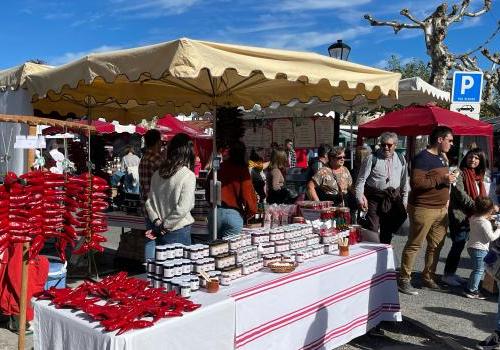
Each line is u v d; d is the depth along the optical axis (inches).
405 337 182.4
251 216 191.2
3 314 176.6
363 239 193.9
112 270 263.4
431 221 222.1
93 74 148.3
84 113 291.6
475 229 226.8
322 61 158.1
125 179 296.4
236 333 121.0
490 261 168.7
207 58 129.7
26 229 133.6
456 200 242.4
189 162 167.0
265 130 426.9
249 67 137.8
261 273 142.6
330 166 250.1
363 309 170.1
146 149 220.8
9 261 165.8
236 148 189.5
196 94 243.3
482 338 180.7
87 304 108.3
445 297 228.4
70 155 304.8
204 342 110.9
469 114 297.7
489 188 293.3
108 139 565.6
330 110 385.1
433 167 217.0
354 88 178.7
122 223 257.3
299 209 195.9
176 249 129.1
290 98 231.1
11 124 217.2
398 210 229.3
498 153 471.2
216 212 184.5
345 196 243.1
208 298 118.6
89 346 98.7
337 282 157.2
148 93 238.4
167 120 624.1
